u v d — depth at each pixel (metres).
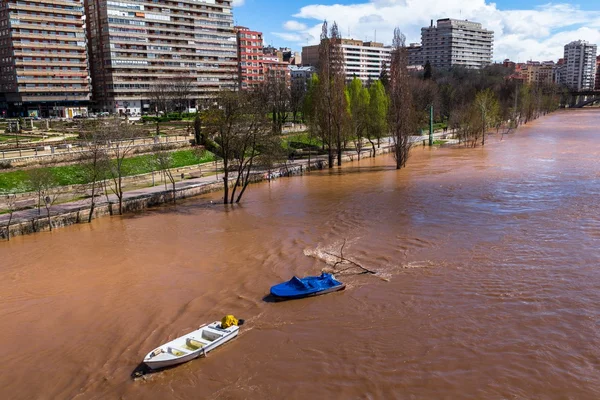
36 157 61.31
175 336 26.25
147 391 21.73
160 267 36.25
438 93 160.25
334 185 66.56
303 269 34.84
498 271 33.19
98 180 54.34
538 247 37.69
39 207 47.88
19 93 152.62
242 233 44.25
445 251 37.53
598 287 30.28
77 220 48.78
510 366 22.64
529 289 30.25
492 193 57.69
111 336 26.45
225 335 24.80
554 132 140.38
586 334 25.06
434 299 29.28
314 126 88.69
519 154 94.19
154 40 183.75
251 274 34.28
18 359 24.59
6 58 153.62
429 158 92.44
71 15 158.88
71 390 22.12
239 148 56.66
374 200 56.03
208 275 34.38
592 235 40.16
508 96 182.00
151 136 82.62
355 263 35.69
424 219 46.91
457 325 26.23
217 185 64.06
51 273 35.53
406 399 20.72
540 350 23.80
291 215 50.22
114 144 66.00
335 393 21.23
